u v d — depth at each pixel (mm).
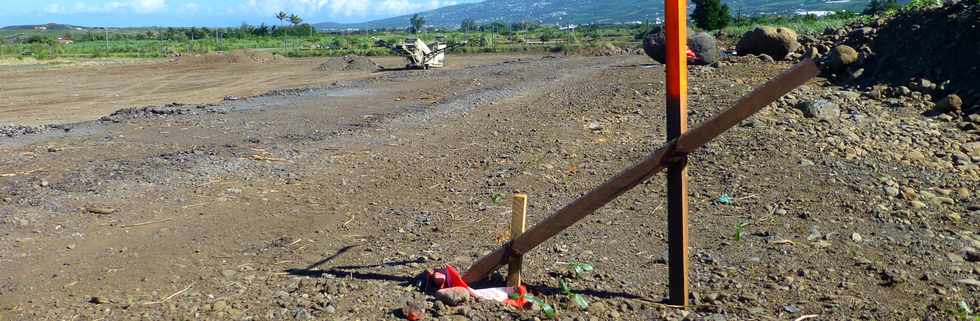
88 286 5148
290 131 12000
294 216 6957
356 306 4633
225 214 6988
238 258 5746
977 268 5395
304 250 5918
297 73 29953
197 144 10766
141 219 6801
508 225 6508
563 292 4852
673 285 4641
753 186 7398
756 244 5852
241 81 26500
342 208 7250
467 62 36750
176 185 7996
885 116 11695
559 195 7656
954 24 14297
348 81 23266
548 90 17594
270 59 40375
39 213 6887
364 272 5309
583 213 4449
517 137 10852
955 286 5062
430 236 6262
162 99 20422
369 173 8750
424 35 95062
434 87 19875
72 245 6051
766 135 9258
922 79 13539
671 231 4543
